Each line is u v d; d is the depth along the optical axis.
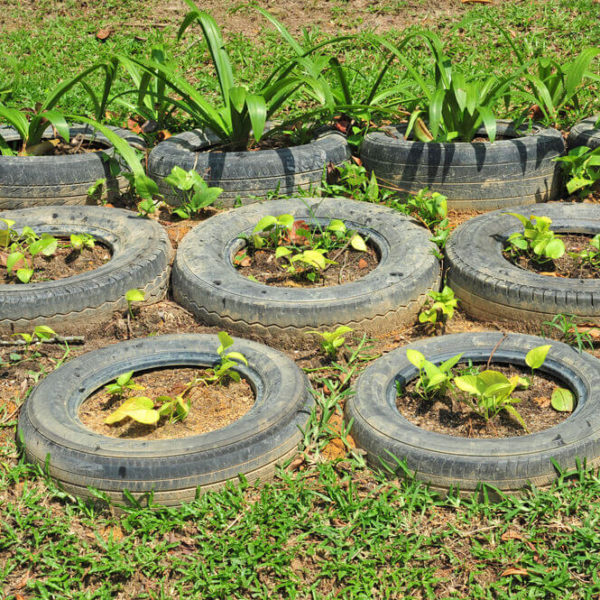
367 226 3.44
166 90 4.38
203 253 3.29
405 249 3.28
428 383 2.86
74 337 3.14
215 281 3.18
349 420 2.83
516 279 3.15
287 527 2.66
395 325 3.15
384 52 4.68
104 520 2.71
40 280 3.29
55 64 4.67
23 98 4.36
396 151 3.63
